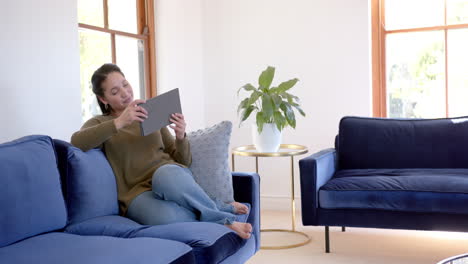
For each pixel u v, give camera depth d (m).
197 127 4.07
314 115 3.90
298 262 2.68
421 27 3.77
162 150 2.33
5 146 1.69
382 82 3.88
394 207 2.58
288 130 3.97
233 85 4.09
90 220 1.88
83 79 2.96
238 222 1.96
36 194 1.68
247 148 3.51
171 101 2.19
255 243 2.36
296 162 3.97
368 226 2.65
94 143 2.03
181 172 2.03
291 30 3.91
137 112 2.01
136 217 2.01
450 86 3.73
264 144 3.20
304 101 3.91
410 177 2.69
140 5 3.63
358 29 3.76
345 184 2.71
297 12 3.89
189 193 1.97
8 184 1.58
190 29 3.96
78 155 1.93
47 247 1.52
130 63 3.48
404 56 3.84
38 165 1.73
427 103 3.80
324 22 3.83
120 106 2.31
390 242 3.04
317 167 2.75
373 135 3.25
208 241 1.67
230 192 2.29
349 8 3.77
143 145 2.22
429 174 2.81
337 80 3.83
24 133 2.26
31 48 2.30
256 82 4.02
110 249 1.48
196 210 2.01
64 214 1.81
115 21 3.31
